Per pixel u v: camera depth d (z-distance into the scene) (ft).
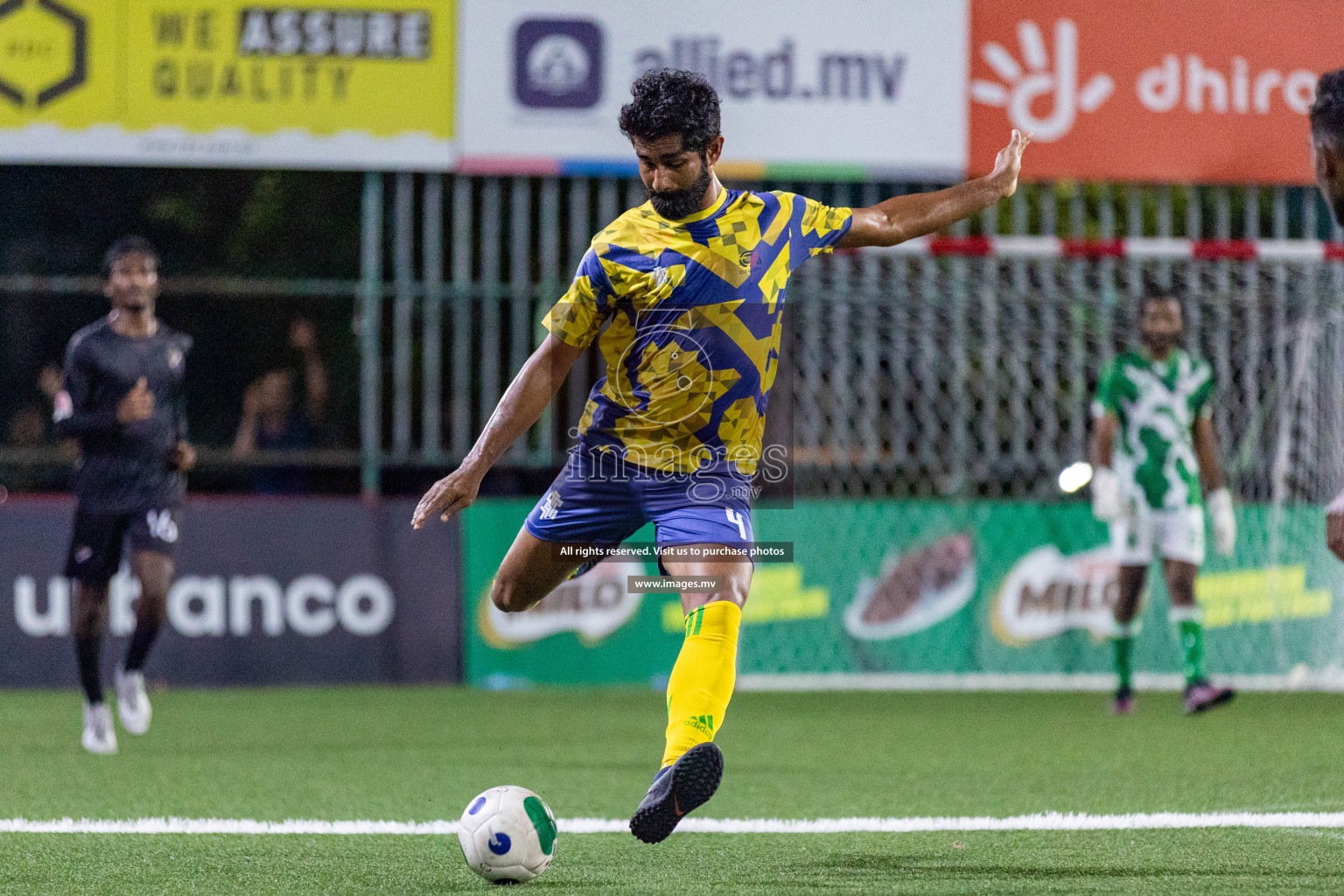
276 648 101.45
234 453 101.65
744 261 41.24
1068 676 105.40
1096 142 101.09
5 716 86.79
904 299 107.45
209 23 98.27
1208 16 100.78
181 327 131.64
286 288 100.89
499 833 41.01
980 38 100.37
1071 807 55.52
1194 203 104.99
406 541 103.45
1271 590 105.29
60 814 54.29
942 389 108.27
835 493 108.37
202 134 98.48
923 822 52.03
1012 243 94.43
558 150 99.60
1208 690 85.61
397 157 99.30
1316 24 101.04
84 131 97.81
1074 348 106.93
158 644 100.07
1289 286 105.09
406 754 71.15
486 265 102.83
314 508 102.73
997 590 105.81
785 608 104.32
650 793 37.60
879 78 100.07
